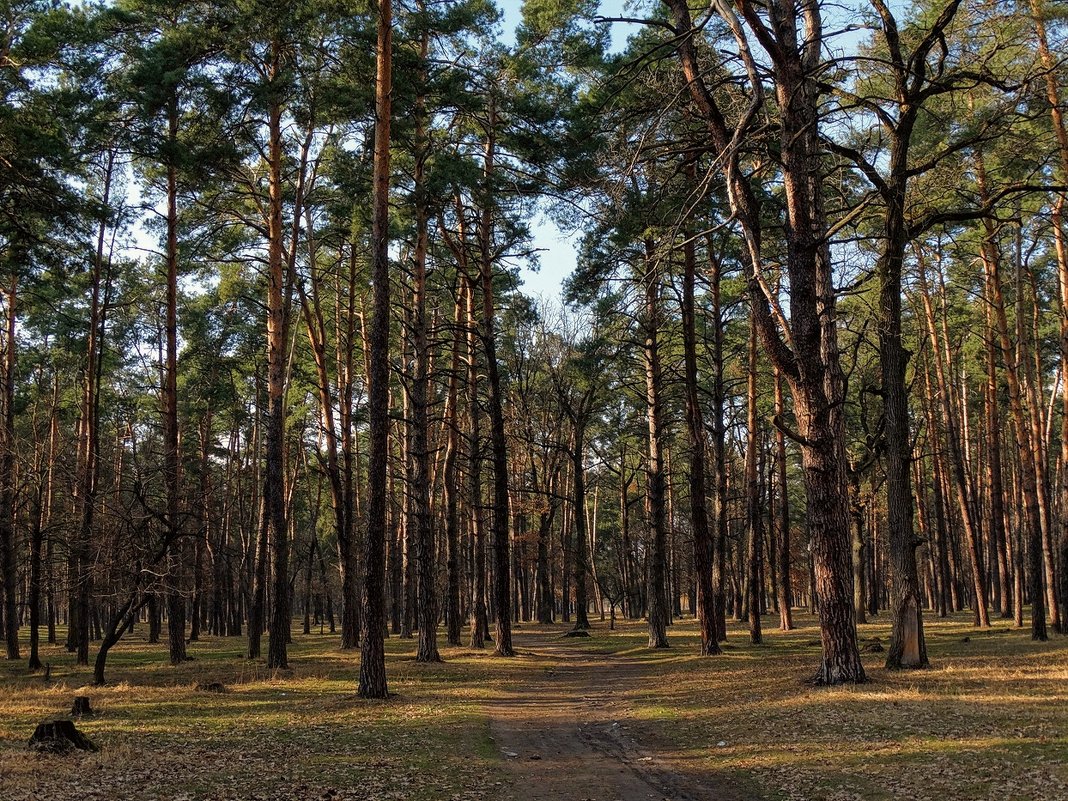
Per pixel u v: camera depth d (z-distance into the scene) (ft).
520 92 67.67
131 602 61.67
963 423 127.44
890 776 27.09
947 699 38.32
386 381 51.26
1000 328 78.95
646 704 48.73
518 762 33.24
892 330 51.83
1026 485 72.38
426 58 69.10
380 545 50.98
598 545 210.18
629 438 149.18
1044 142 61.21
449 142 79.10
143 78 59.41
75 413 130.11
